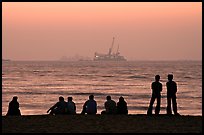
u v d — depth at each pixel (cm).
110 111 4769
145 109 10856
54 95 15062
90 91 16888
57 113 4831
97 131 3484
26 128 3638
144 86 19862
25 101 12862
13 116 4403
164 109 10356
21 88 18175
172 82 4472
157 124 3850
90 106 4831
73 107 4872
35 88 18262
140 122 3950
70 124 3856
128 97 14562
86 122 3975
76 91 16850
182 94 15738
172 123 3906
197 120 4097
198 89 18150
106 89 18012
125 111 4800
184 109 10919
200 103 12469
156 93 4481
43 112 10106
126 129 3584
